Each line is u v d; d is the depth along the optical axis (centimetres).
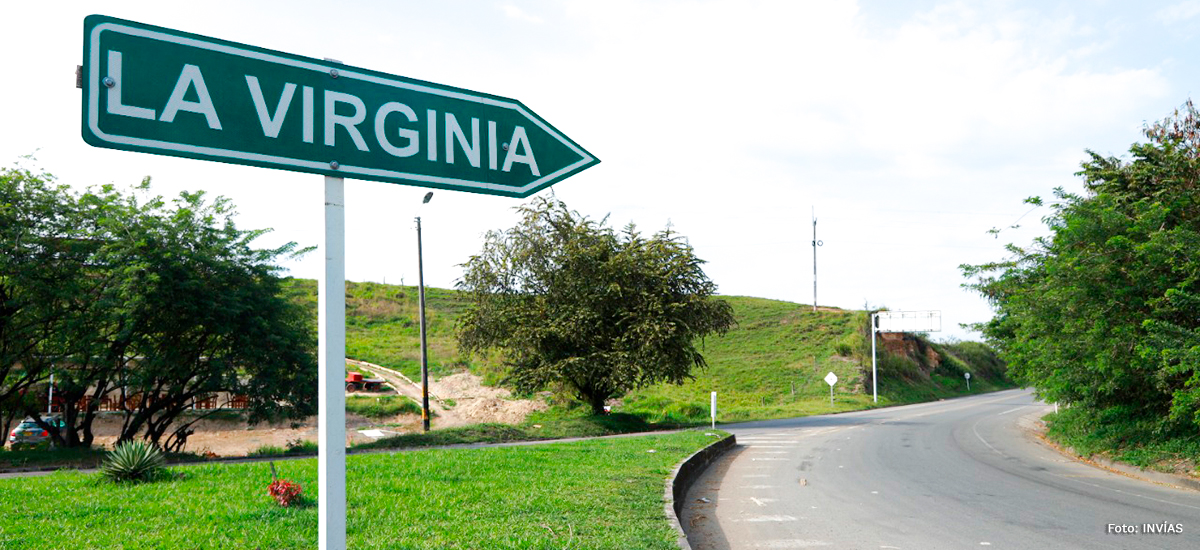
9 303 1723
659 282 2956
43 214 1758
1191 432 1387
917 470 1421
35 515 682
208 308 1802
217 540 588
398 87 267
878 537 793
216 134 234
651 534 658
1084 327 1408
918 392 5494
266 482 896
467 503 779
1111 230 1380
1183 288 1269
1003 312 1861
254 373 1967
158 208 1881
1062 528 841
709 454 1593
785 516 920
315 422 3036
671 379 3011
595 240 3038
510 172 289
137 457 914
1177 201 1402
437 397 3675
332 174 250
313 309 2203
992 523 870
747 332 6669
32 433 2314
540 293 3056
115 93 222
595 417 2886
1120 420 1614
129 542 581
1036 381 1758
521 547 584
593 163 311
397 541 591
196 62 234
